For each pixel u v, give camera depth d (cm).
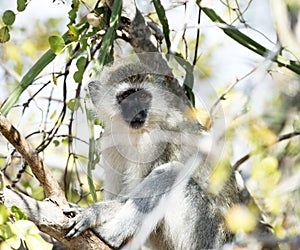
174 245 1223
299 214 1284
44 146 1123
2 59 1530
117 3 1058
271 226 1198
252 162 1358
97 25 1072
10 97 1038
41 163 973
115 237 1095
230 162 1253
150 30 1180
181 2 1211
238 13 1257
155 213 1145
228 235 1238
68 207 1002
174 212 1203
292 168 1359
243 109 1277
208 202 1224
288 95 1328
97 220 1062
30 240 840
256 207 1241
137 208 1135
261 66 1224
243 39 1168
